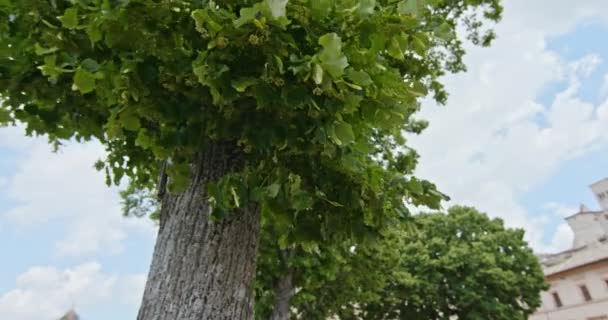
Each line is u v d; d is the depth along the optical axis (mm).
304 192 2260
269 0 1487
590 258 27250
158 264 2104
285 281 9922
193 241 2113
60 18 1679
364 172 2621
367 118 2070
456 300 20188
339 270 10875
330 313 14336
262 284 10023
